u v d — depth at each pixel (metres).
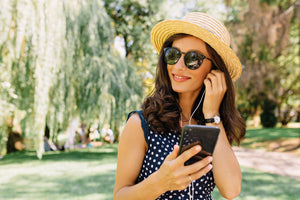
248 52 10.59
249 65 10.59
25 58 7.41
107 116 9.09
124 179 1.24
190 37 1.33
